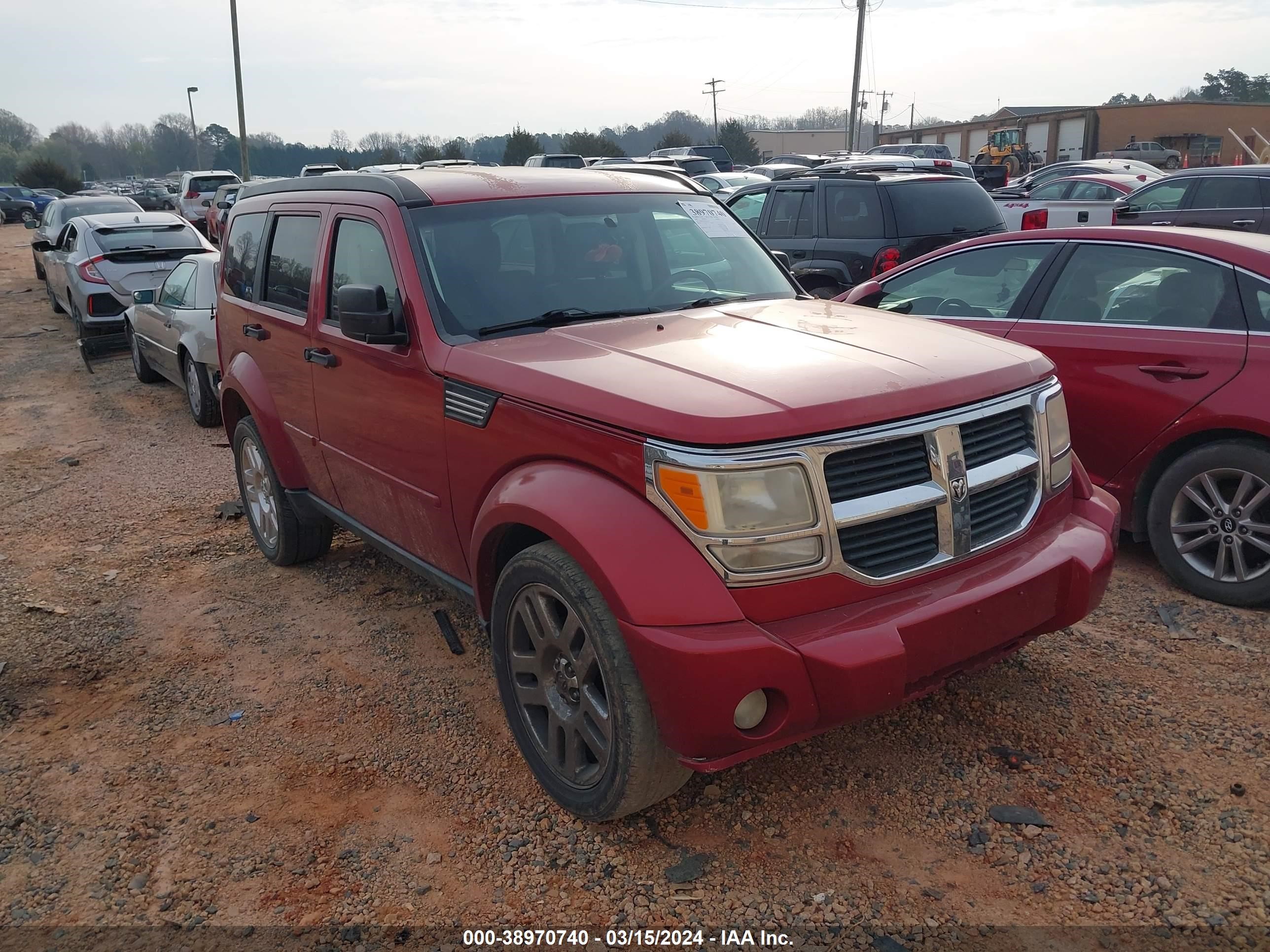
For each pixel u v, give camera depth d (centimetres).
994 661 305
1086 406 480
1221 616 432
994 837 298
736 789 327
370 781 344
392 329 361
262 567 551
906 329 352
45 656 446
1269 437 420
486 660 430
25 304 1825
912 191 949
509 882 291
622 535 269
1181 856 286
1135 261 479
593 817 304
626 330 354
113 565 562
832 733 354
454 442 342
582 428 287
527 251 393
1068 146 5566
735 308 391
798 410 264
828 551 266
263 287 499
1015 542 308
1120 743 341
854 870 288
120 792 342
